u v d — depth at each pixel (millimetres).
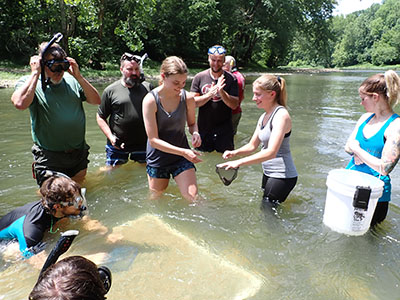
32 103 3465
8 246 2674
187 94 3699
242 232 2967
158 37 29125
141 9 19375
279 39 34656
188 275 2385
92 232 2934
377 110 2877
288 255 2643
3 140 5617
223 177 3359
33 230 2684
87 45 18953
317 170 4582
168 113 3549
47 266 1451
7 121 6941
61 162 3689
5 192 3680
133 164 4621
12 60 19562
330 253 2660
